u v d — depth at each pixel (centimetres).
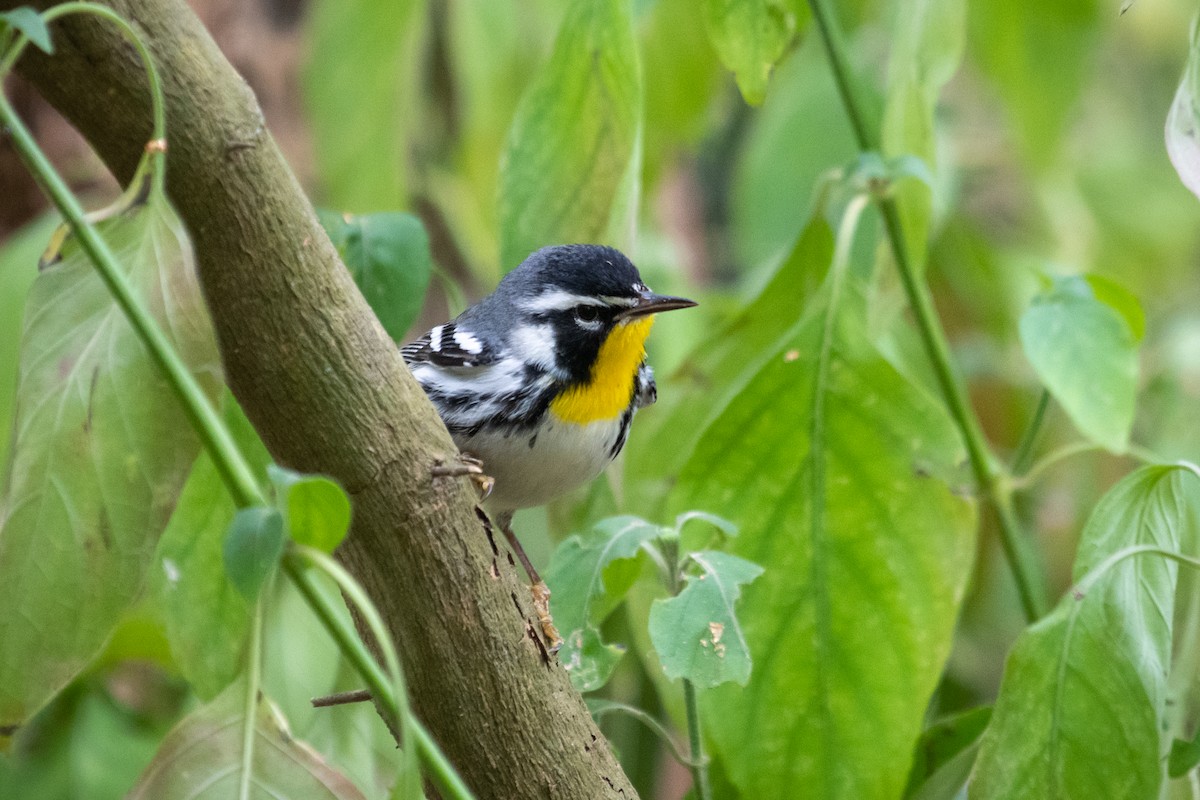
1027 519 1063
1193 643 655
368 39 962
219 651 643
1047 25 908
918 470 669
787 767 658
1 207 1010
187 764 440
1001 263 1116
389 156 988
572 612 575
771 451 678
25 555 431
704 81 1028
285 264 470
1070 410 651
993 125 1311
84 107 464
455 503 491
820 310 680
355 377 479
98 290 431
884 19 1106
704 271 1495
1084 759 581
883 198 716
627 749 876
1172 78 1441
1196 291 1348
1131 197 1288
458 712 501
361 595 381
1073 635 582
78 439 430
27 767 909
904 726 655
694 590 543
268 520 373
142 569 434
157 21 458
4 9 452
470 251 1191
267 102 1128
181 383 393
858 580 669
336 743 670
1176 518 613
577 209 713
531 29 1148
